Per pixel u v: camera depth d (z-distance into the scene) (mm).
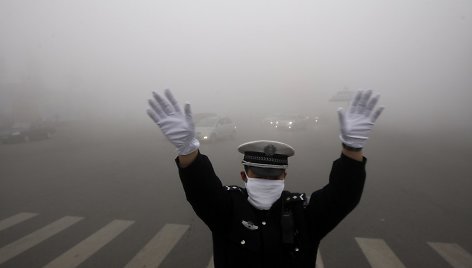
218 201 1595
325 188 1639
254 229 1575
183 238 5539
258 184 1673
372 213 7016
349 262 4738
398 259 4855
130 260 4758
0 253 5016
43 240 5492
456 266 4672
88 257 4855
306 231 1604
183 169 1573
